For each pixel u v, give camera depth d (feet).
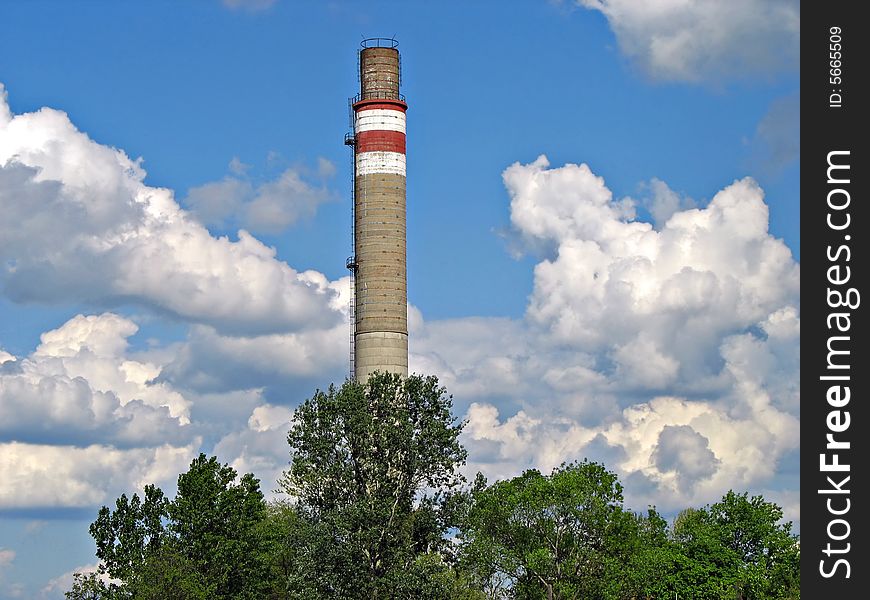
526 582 433.48
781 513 433.48
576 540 439.22
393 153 605.31
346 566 314.76
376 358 589.32
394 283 596.70
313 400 336.29
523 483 476.95
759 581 413.80
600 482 454.40
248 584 399.03
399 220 602.85
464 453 330.54
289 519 456.04
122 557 391.86
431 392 337.93
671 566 424.87
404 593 313.94
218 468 415.23
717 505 435.12
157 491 404.36
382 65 615.57
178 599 375.04
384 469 326.85
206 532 400.67
